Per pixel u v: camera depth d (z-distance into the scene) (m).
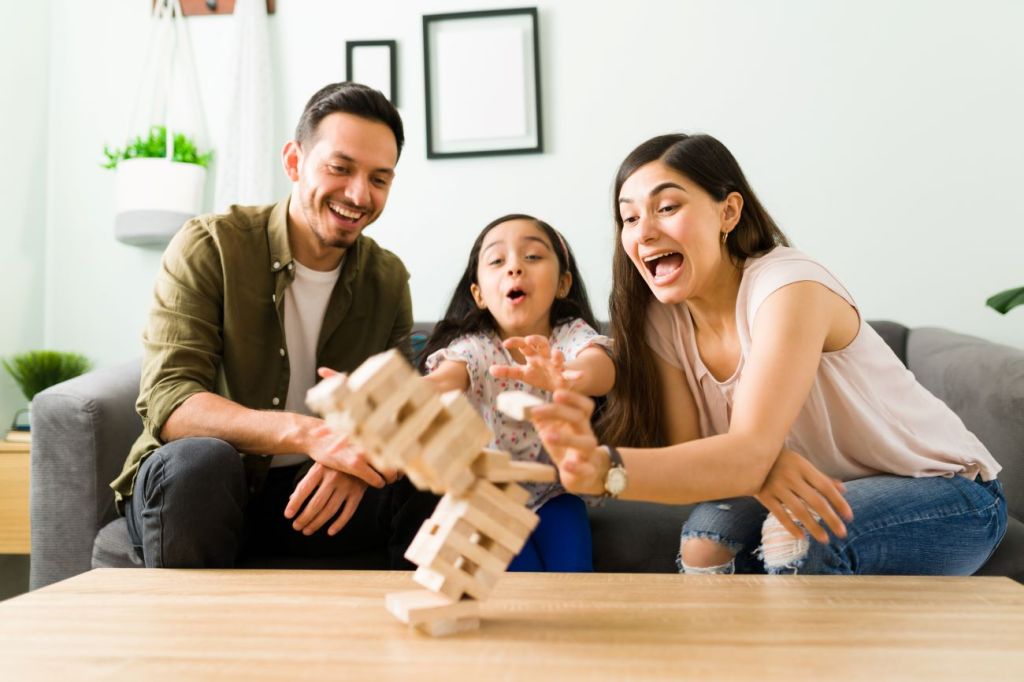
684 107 2.25
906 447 1.11
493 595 0.79
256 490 1.29
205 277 1.34
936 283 2.18
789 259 1.04
